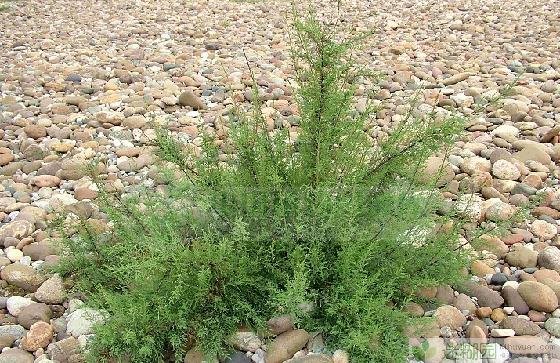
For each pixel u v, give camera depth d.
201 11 4.01
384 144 1.15
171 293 0.99
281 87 2.33
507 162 1.61
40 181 1.65
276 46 3.02
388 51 2.85
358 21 3.58
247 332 1.03
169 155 1.15
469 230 1.34
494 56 2.74
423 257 1.09
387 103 2.12
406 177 1.17
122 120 2.04
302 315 1.03
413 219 1.11
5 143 1.90
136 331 0.97
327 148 1.12
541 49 2.81
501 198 1.50
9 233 1.38
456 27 3.28
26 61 2.85
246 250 1.05
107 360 0.99
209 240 1.08
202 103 2.16
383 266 1.07
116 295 1.04
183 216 1.17
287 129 1.21
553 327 1.06
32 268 1.24
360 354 0.97
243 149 1.14
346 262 1.00
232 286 1.04
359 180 1.11
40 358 1.04
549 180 1.61
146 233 1.16
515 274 1.22
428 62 2.69
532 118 1.97
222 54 2.89
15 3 4.41
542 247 1.31
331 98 1.06
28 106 2.25
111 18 3.84
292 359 0.98
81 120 2.07
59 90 2.39
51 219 1.44
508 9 3.71
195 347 1.00
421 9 3.84
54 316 1.16
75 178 1.69
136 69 2.60
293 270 1.05
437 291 1.12
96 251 1.17
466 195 1.49
